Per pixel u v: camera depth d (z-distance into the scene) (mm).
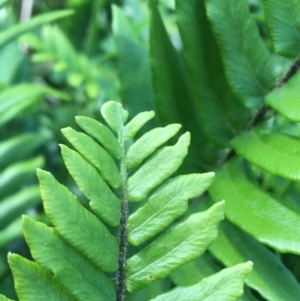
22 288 200
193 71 294
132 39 346
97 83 597
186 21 289
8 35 379
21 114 537
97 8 653
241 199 265
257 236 242
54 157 581
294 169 244
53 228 209
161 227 218
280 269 263
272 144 267
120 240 218
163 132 229
